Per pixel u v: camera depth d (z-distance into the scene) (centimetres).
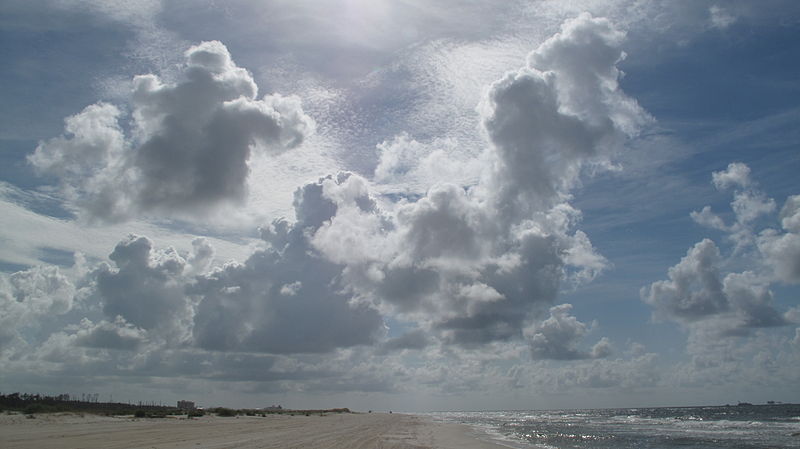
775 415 12619
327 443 3581
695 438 5419
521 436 5825
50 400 9112
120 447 2845
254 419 8331
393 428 6253
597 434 6241
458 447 3884
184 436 3812
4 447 2783
